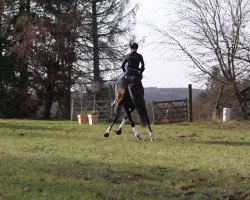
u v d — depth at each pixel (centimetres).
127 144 1552
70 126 2370
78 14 3906
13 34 4050
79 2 4119
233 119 3128
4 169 1026
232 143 1669
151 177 1002
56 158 1209
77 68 4112
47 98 4091
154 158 1254
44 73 4038
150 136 1753
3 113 4059
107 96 4150
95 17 4103
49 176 977
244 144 1642
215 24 3766
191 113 2992
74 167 1081
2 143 1528
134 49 1648
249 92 3378
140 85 1627
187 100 3000
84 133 1975
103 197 845
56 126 2353
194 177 1011
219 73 3422
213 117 3127
